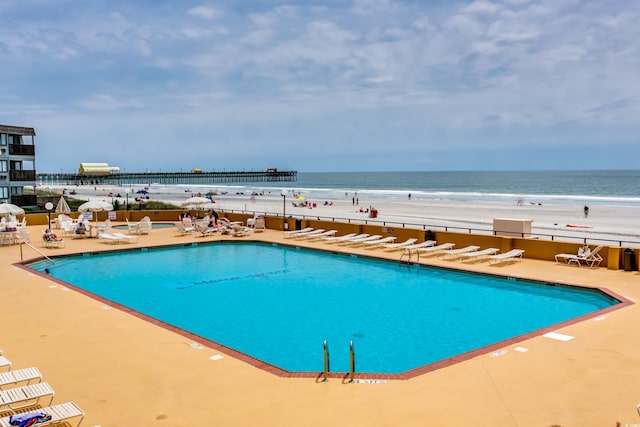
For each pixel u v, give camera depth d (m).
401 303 13.79
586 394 7.09
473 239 20.12
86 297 13.04
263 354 10.05
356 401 6.84
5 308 11.89
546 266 17.31
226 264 19.36
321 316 12.62
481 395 7.05
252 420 6.28
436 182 166.62
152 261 19.97
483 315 12.66
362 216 42.16
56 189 105.00
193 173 188.62
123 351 8.95
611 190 107.31
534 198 74.50
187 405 6.73
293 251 22.30
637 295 13.10
